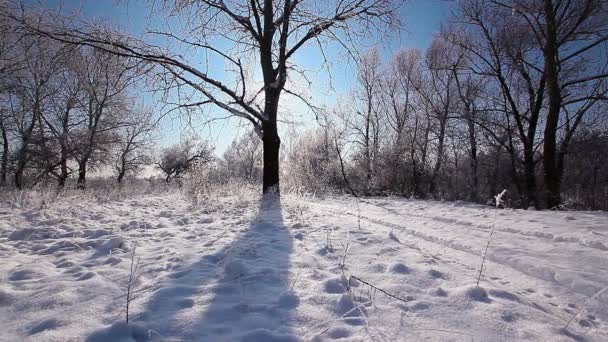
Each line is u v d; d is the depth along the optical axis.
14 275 3.39
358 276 3.29
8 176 22.48
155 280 3.21
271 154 10.09
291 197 10.97
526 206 14.74
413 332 2.23
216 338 2.18
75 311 2.54
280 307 2.63
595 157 17.86
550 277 3.34
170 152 36.53
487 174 20.20
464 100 19.09
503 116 18.16
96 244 4.69
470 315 2.47
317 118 11.08
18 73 15.52
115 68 9.43
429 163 22.44
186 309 2.60
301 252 4.22
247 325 2.35
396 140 23.44
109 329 2.24
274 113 10.08
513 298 2.80
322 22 9.52
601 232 5.31
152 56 8.67
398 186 22.08
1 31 8.36
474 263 3.89
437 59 22.36
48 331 2.26
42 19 8.33
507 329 2.28
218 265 3.71
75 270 3.55
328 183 23.02
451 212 9.07
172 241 4.87
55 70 15.22
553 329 2.30
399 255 4.07
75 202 9.03
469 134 21.09
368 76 26.88
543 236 5.36
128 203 10.22
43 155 19.48
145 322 2.37
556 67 12.84
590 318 2.52
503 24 15.88
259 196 10.34
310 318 2.45
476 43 17.62
